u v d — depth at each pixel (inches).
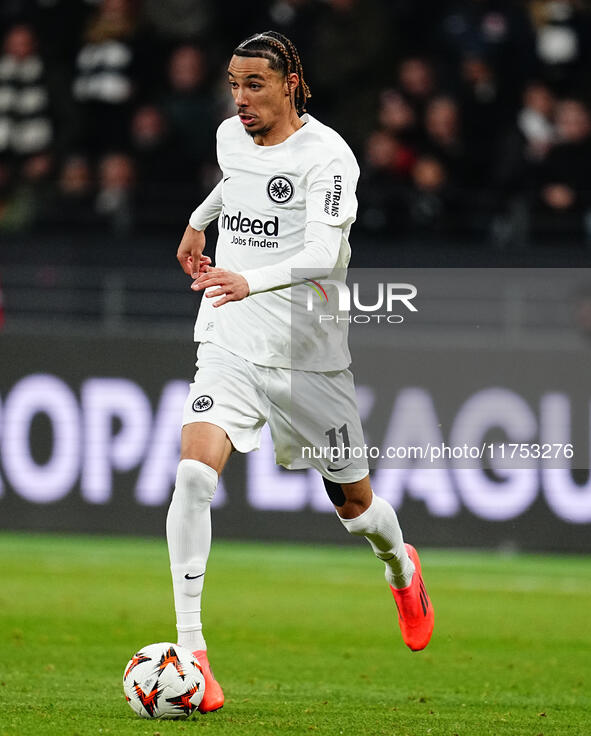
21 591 1165.1
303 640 978.7
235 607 1126.4
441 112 1804.9
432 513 1456.7
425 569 1366.9
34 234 1724.9
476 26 1894.7
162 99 1884.8
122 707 668.1
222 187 693.9
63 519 1481.3
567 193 1775.3
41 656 858.1
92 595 1155.3
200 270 745.0
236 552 1445.6
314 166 661.3
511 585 1288.1
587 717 696.4
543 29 1929.1
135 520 1477.6
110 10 1924.2
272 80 657.0
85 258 1624.0
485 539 1456.7
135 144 1865.2
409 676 838.5
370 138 1838.1
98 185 1820.9
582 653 948.0
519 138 1797.5
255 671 840.9
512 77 1891.0
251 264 676.1
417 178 1781.5
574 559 1450.5
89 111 1882.4
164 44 1936.5
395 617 1096.2
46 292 1550.2
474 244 1649.9
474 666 883.4
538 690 792.3
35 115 1882.4
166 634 973.8
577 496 1455.5
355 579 1299.2
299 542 1476.4
